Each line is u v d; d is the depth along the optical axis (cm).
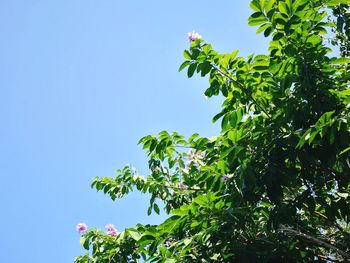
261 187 393
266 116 425
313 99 395
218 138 445
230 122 434
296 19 389
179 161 577
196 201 400
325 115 340
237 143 408
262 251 415
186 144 520
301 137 349
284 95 407
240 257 409
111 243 569
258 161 399
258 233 451
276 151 392
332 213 418
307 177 399
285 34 398
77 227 644
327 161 384
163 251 426
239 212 402
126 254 554
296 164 407
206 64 423
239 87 427
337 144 375
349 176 408
